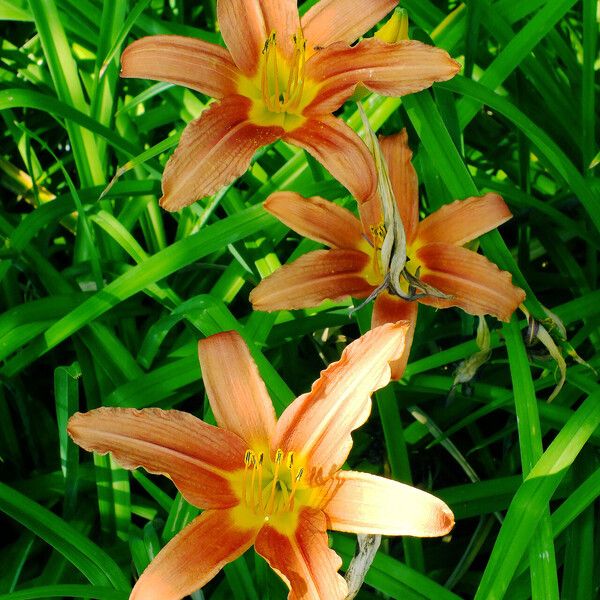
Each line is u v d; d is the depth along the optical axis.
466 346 0.45
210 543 0.36
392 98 0.47
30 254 0.47
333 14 0.43
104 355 0.45
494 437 0.46
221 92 0.42
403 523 0.35
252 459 0.37
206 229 0.44
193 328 0.46
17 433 0.49
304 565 0.35
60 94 0.49
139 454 0.36
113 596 0.39
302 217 0.42
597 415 0.41
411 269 0.43
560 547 0.45
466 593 0.47
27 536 0.45
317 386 0.37
